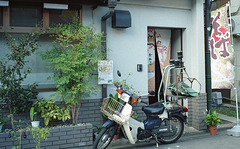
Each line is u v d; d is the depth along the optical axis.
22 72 5.52
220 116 8.04
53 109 5.23
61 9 5.75
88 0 5.53
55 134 4.84
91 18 5.95
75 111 5.71
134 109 6.24
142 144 5.62
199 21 6.69
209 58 6.59
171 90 5.61
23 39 5.02
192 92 5.46
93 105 5.89
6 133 4.55
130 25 5.98
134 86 6.31
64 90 5.26
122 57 6.22
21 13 5.49
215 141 5.67
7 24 5.39
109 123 4.88
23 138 4.62
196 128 6.58
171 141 5.57
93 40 5.53
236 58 10.22
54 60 5.03
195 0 6.71
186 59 6.91
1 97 4.70
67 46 5.21
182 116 5.56
